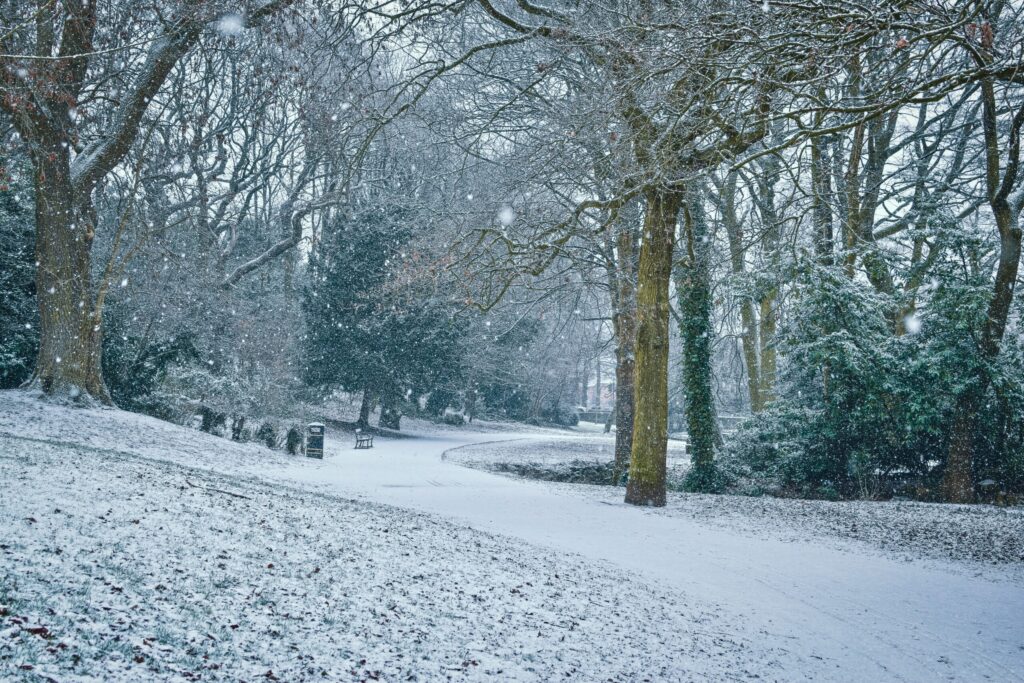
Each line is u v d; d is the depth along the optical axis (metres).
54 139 22.55
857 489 24.98
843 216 22.25
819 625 9.70
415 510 15.58
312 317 45.09
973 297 22.16
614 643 7.48
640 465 20.27
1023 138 23.64
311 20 14.71
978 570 13.70
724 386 60.38
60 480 9.00
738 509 19.56
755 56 9.73
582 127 13.30
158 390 31.08
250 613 5.74
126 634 4.63
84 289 24.05
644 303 20.36
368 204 43.47
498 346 52.88
